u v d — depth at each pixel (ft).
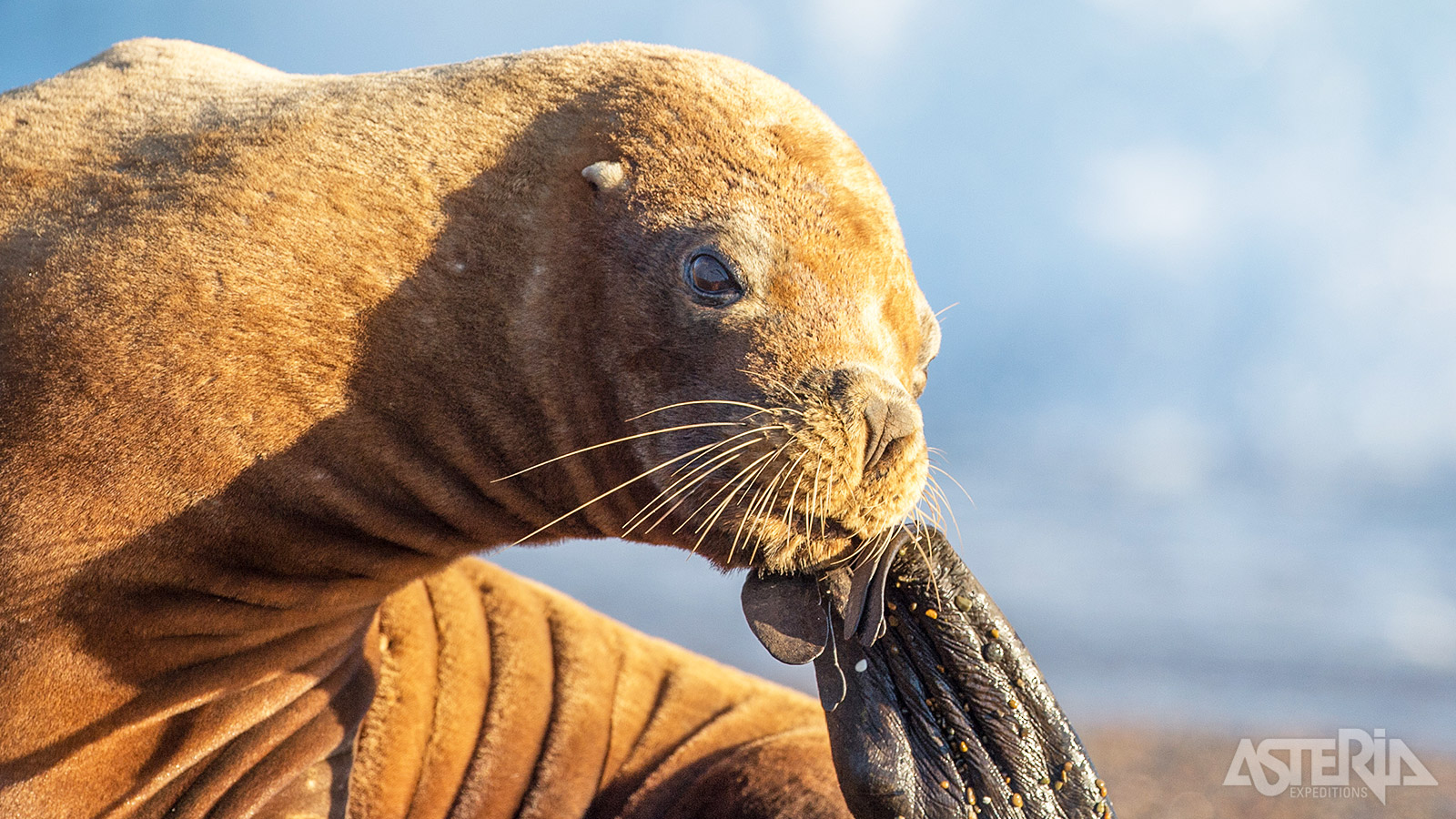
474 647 60.90
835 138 48.75
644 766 62.95
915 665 46.65
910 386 47.57
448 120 48.24
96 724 44.93
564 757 61.31
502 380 47.11
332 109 48.34
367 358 45.65
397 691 57.36
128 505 43.24
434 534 50.60
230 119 48.24
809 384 43.62
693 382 45.01
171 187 45.78
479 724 59.82
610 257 46.39
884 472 44.21
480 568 64.64
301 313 44.73
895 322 46.85
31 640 43.09
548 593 66.69
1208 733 118.42
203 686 47.16
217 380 43.57
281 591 47.88
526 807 59.88
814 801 57.16
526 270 46.73
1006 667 46.57
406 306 45.88
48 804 44.42
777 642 45.09
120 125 49.03
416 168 47.03
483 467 48.83
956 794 45.06
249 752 48.70
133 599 44.37
